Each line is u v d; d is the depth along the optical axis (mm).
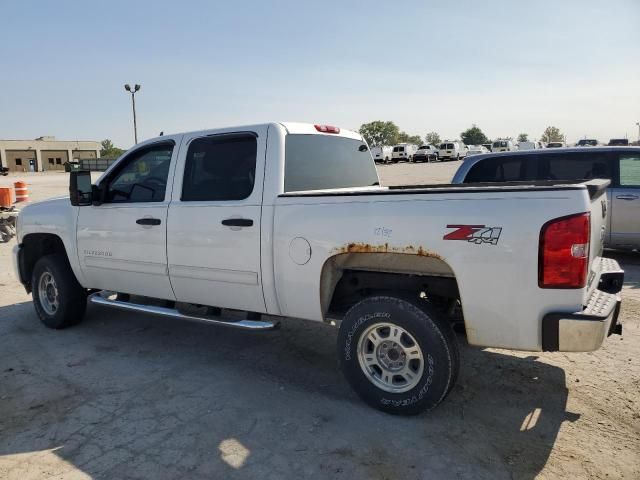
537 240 3053
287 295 3986
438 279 3742
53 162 104562
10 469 3074
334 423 3531
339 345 3768
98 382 4281
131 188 4977
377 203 3516
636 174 8008
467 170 8344
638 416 3547
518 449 3170
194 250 4410
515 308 3160
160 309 4820
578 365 4398
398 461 3066
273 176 4047
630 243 8148
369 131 141000
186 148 4582
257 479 2930
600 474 2910
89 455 3205
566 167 8047
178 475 2984
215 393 4039
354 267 3842
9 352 5016
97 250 5141
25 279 5969
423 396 3449
